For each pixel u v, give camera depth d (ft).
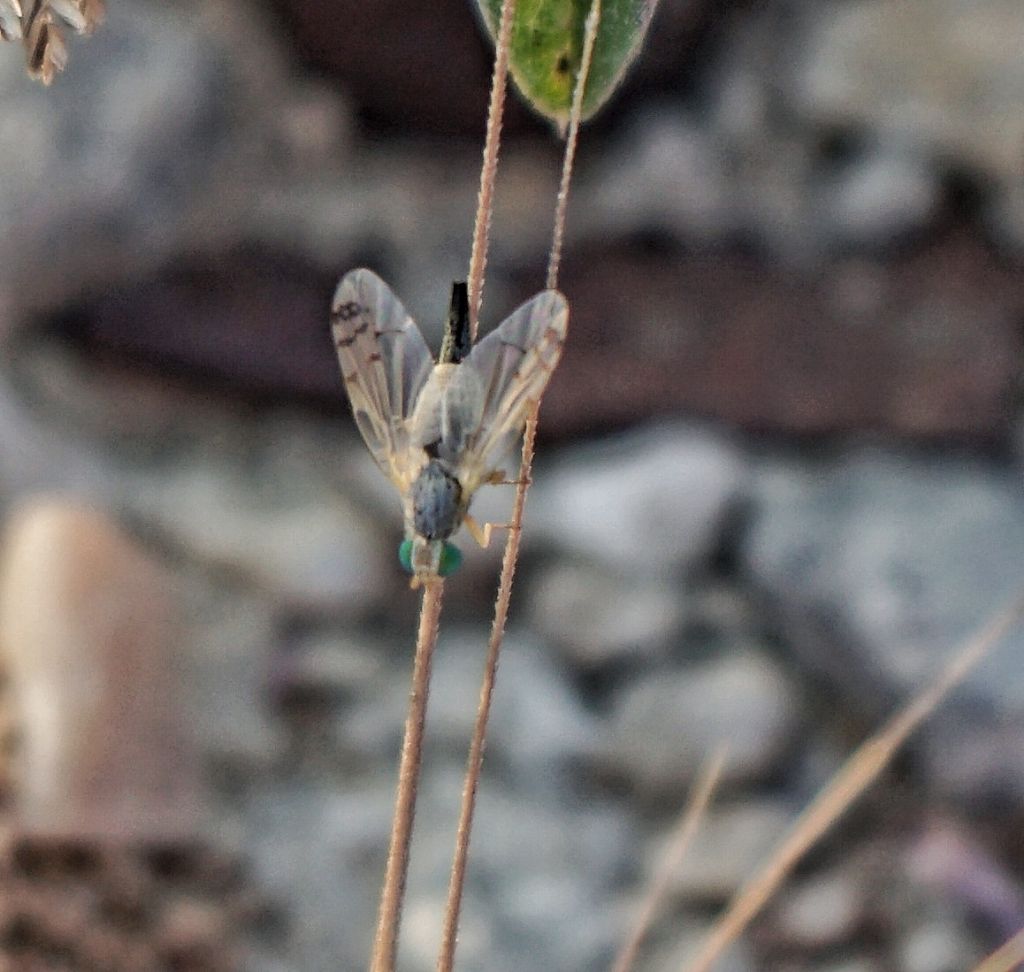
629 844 1.10
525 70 0.36
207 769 1.07
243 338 1.42
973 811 1.13
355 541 1.30
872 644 1.18
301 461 1.39
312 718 1.19
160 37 1.46
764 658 1.24
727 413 1.36
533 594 1.29
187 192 1.45
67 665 0.92
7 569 0.98
